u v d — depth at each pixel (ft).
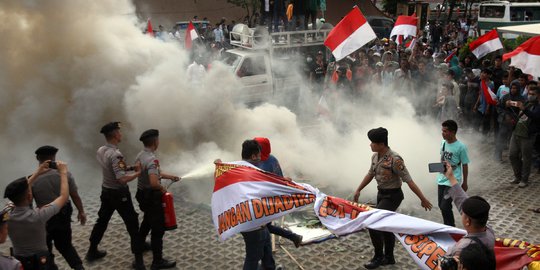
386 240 16.99
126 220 17.04
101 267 17.53
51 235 15.37
